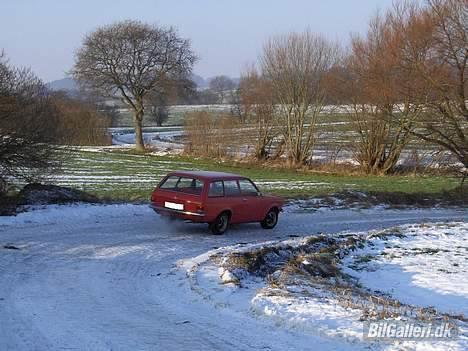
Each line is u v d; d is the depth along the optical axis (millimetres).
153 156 56844
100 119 71938
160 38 63688
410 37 28906
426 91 28875
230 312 8695
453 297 11617
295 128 49406
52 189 19766
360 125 45188
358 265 14430
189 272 11398
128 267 11875
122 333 7551
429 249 16531
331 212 23219
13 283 10039
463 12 27578
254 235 17094
